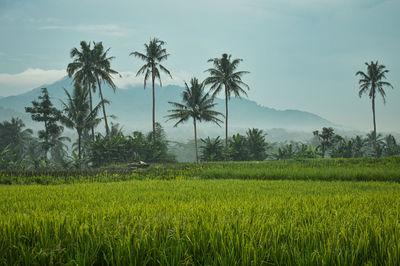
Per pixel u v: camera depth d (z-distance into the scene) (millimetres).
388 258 3090
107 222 4176
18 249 3416
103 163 38500
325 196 8938
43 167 34531
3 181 20031
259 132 49750
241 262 3156
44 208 6809
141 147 41188
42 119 41594
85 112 38875
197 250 3479
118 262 3164
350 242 3529
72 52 39688
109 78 40906
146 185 14438
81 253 3305
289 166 29625
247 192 11078
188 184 15016
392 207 6273
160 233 3729
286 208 5961
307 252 3270
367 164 29719
